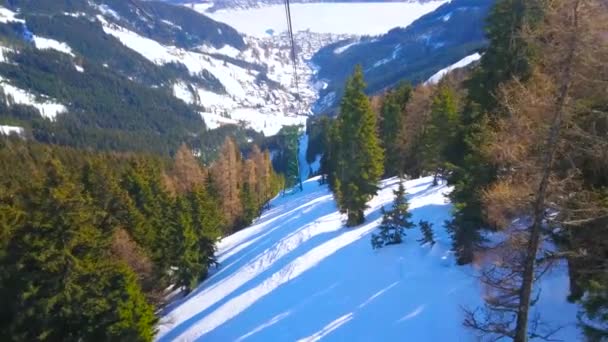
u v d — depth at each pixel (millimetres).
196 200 44219
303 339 24297
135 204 41750
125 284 23516
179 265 40156
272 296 31859
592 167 12906
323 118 129500
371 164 38125
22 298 20266
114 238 30688
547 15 10914
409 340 20344
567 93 10688
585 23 9867
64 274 21125
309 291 29922
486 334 17953
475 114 23047
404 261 27453
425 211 34281
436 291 22625
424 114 53750
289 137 91438
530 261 11969
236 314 31422
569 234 13336
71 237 21266
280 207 71500
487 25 21781
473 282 21625
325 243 37500
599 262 13672
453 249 23922
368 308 24266
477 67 23641
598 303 12633
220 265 46156
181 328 33156
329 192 61906
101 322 22250
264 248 43375
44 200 21000
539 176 11469
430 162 45125
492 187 17000
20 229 21172
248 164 77938
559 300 17562
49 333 21062
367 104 37625
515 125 11578
